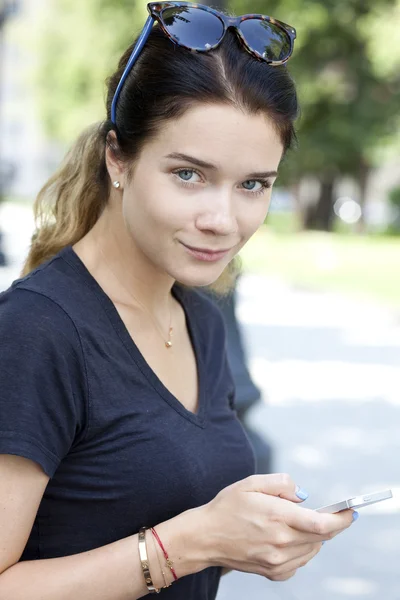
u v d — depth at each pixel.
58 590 1.66
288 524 1.63
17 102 57.56
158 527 1.72
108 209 1.93
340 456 7.52
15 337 1.69
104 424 1.76
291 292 18.83
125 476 1.77
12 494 1.65
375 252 27.06
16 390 1.66
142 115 1.73
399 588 5.08
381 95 30.59
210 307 2.21
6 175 33.34
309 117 30.55
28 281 1.79
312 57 29.80
